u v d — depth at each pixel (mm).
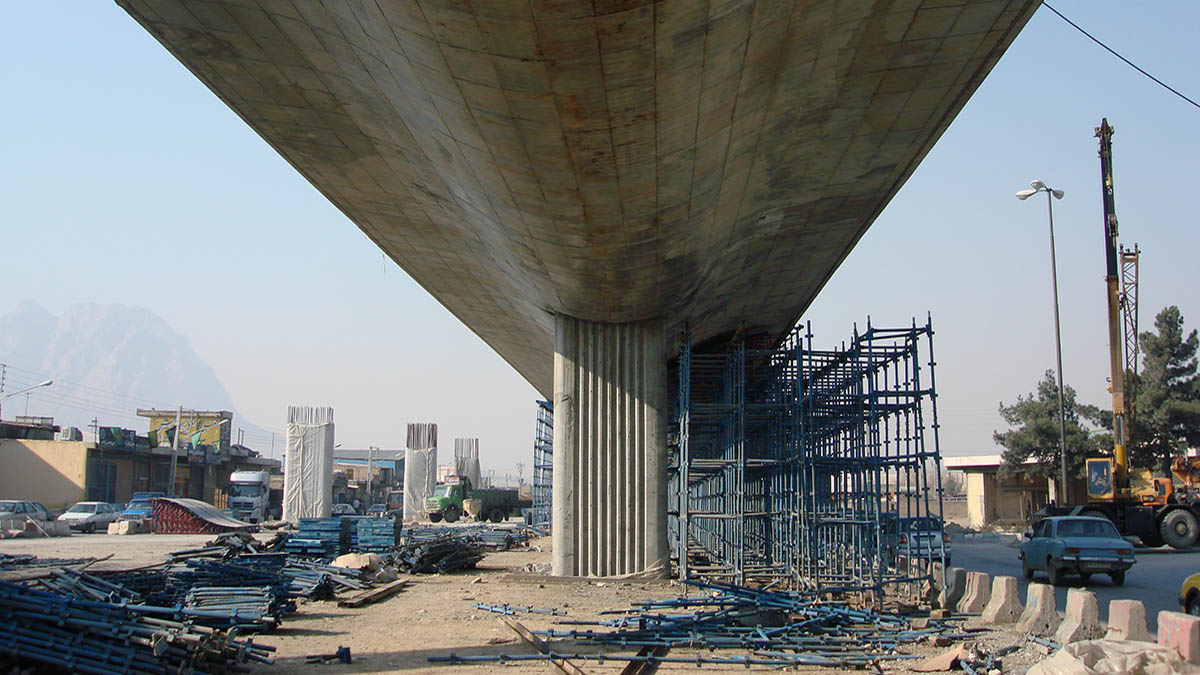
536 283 20531
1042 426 49906
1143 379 46625
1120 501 33844
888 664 10742
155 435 85438
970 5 13344
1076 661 8383
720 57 12391
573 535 20859
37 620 8633
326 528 24109
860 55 14484
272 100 15812
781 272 24516
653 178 15125
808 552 17781
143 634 8758
